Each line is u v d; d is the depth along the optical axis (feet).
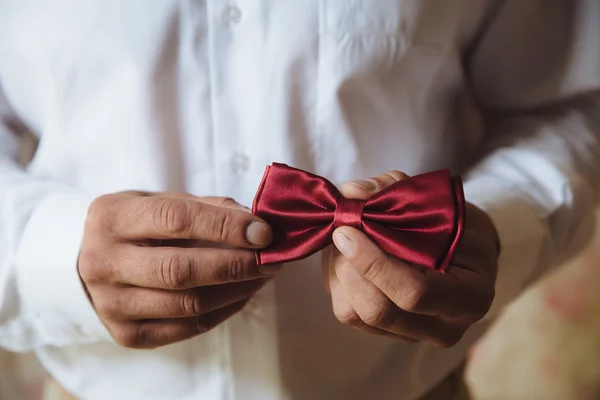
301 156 1.62
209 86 1.58
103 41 1.55
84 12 1.55
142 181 1.64
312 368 1.73
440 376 1.92
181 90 1.58
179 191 1.65
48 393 2.05
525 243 1.62
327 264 1.43
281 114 1.57
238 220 1.28
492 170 1.80
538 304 3.22
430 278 1.26
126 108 1.58
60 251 1.47
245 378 1.68
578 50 1.84
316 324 1.70
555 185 1.74
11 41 1.63
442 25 1.66
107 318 1.45
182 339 1.48
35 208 1.57
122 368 1.74
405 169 1.75
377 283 1.25
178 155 1.62
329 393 1.77
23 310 1.61
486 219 1.56
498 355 3.33
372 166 1.70
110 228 1.40
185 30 1.55
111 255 1.38
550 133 1.89
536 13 1.81
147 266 1.33
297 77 1.57
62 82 1.60
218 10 1.54
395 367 1.82
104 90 1.60
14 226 1.55
